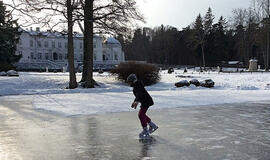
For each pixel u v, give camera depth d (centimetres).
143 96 730
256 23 6016
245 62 7269
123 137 730
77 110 1146
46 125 873
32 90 1983
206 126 862
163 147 639
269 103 1395
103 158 562
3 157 569
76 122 919
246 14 6994
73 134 761
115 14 2242
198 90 2077
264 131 798
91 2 2250
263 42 5647
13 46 4909
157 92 1919
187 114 1076
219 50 8450
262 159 555
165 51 11081
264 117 1014
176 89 2169
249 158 561
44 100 1480
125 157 569
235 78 2986
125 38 2436
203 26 8462
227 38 8656
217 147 638
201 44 7969
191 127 848
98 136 741
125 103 1357
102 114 1065
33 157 569
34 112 1107
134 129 821
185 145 655
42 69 6656
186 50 10544
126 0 2216
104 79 2797
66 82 2619
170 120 957
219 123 908
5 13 1831
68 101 1433
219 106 1291
